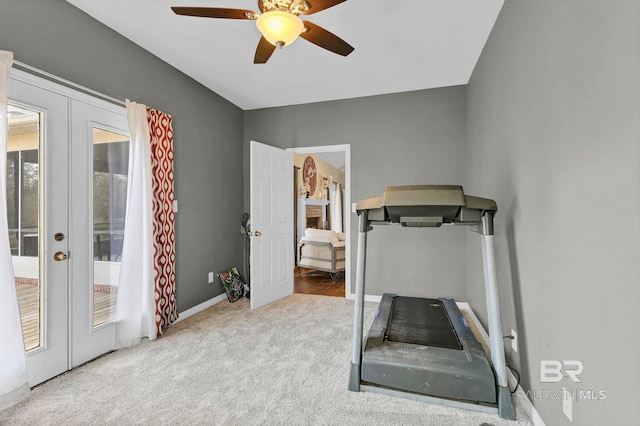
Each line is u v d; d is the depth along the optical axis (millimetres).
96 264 2334
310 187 7391
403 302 3014
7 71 1703
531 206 1681
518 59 1870
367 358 1879
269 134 4266
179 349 2461
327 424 1592
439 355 1862
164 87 2943
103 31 2359
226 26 2395
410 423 1594
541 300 1559
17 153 1867
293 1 1577
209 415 1660
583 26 1198
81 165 2207
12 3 1811
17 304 1763
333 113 3998
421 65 3051
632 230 950
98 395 1833
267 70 3152
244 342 2598
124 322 2475
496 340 1706
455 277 3576
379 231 3812
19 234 1886
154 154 2732
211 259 3652
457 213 1830
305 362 2246
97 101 2299
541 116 1560
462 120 3539
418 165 3686
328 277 5316
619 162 1005
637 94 926
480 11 2225
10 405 1726
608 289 1063
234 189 4133
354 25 2385
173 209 2994
